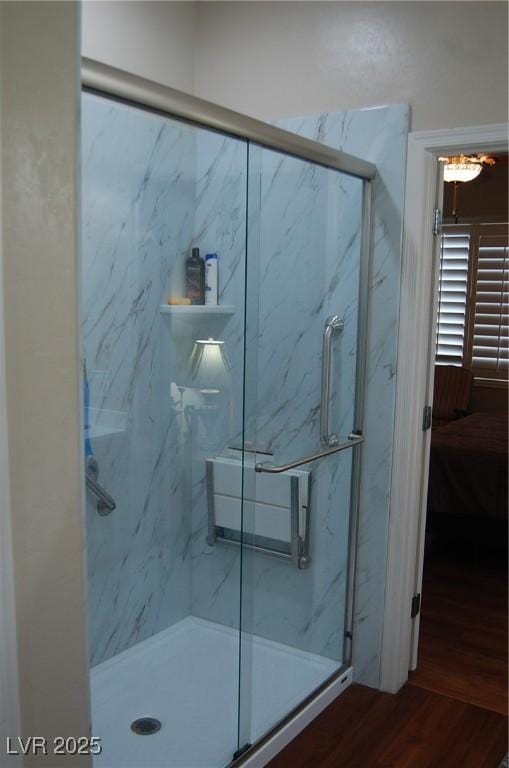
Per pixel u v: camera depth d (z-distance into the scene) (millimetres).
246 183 2256
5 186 999
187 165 2393
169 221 2422
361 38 2490
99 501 2268
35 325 1056
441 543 4211
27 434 1056
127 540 2363
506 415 5145
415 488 2594
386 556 2625
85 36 2420
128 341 2375
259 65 2732
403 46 2410
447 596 3525
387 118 2443
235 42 2781
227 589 2271
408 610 2664
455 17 2303
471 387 5746
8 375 1021
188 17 2828
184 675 2314
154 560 2439
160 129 2330
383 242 2508
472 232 5789
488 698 2631
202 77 2881
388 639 2645
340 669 2717
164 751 2105
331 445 2531
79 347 1130
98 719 2115
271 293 2324
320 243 2426
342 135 2539
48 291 1073
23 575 1067
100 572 2275
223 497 2328
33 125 1035
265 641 2318
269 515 2332
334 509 2592
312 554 2525
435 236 2506
